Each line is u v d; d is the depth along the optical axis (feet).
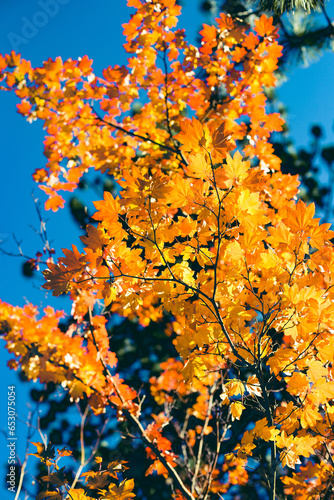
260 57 12.14
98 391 11.87
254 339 8.64
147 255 8.00
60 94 12.09
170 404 15.42
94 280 7.87
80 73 12.02
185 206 7.68
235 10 14.89
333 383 8.11
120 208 7.58
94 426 20.52
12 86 11.87
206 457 15.39
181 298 8.21
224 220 7.85
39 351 11.62
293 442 7.99
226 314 8.35
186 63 12.52
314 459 12.44
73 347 11.78
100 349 12.16
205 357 8.74
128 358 21.45
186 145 7.26
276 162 12.09
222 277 8.32
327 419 8.85
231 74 12.33
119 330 21.75
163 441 12.14
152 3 11.79
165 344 21.44
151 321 21.20
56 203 13.06
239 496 17.17
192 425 18.24
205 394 15.26
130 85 12.53
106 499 8.73
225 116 12.65
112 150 12.98
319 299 7.93
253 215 7.81
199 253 8.16
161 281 8.08
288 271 8.20
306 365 8.30
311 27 15.21
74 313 12.18
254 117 12.46
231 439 16.44
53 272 7.50
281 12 14.28
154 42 12.17
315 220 7.77
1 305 11.75
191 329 8.30
